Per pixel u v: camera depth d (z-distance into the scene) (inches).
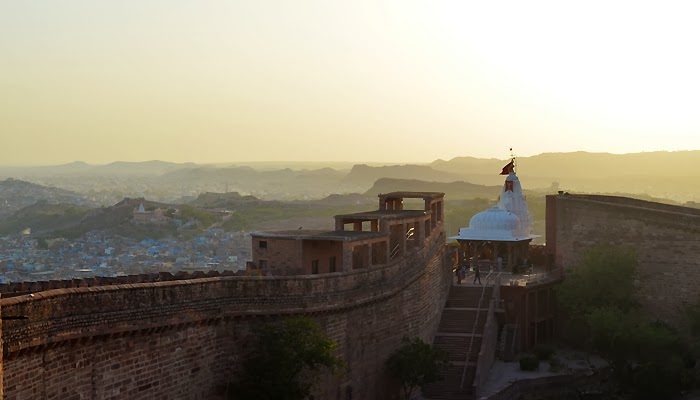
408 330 2972.4
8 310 1533.0
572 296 3644.2
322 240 2723.9
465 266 3892.7
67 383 1706.4
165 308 1983.3
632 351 3221.0
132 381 1891.0
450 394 2901.1
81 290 1743.4
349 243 2669.8
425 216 3284.9
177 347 2034.9
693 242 3572.8
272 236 2773.1
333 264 2898.6
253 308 2282.2
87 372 1764.3
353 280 2618.1
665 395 3090.6
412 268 3009.4
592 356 3494.1
